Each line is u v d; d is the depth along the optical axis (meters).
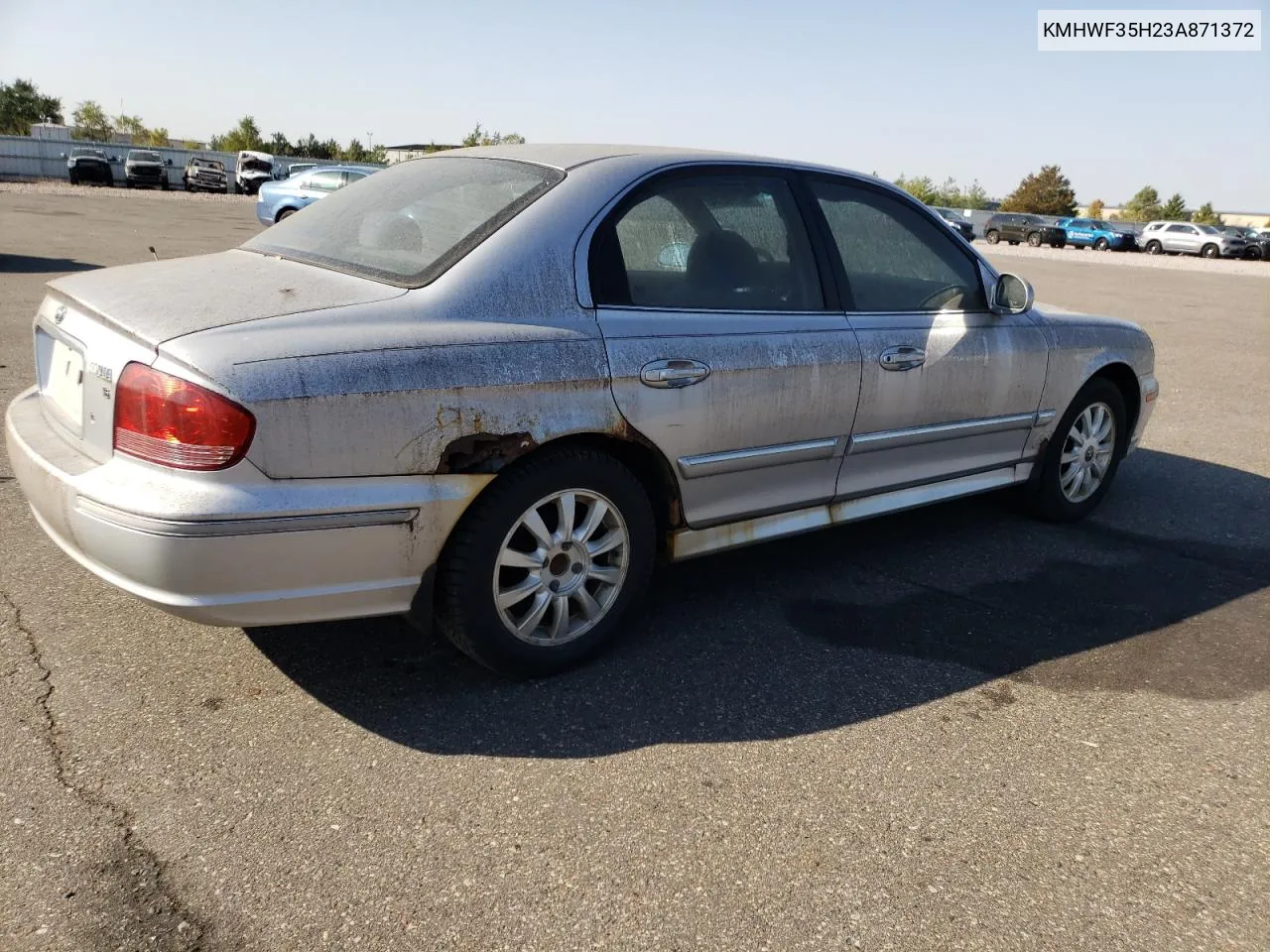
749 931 2.12
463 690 3.03
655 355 3.08
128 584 2.49
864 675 3.28
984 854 2.42
